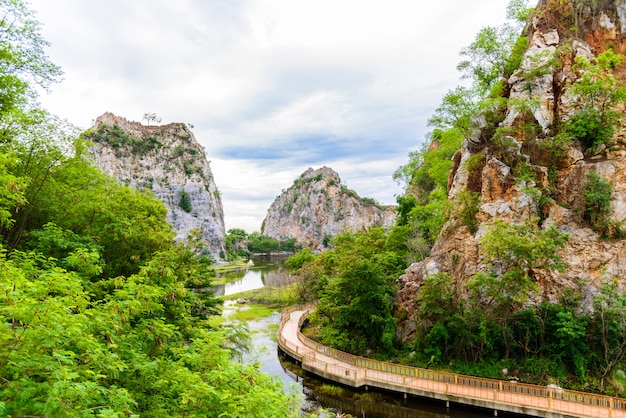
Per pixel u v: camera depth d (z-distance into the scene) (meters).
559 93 35.81
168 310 16.17
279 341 40.19
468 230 34.78
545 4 41.50
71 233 19.34
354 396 27.67
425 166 67.38
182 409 9.71
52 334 7.45
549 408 22.50
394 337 33.69
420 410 25.86
